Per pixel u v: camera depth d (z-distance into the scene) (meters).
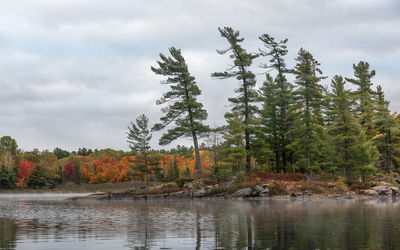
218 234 17.53
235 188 50.00
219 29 56.12
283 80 58.38
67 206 40.75
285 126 57.97
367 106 74.06
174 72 60.16
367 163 55.84
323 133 55.53
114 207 37.69
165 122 59.44
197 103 57.78
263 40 55.97
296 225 20.30
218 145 60.66
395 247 13.79
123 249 14.19
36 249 14.27
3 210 34.94
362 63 80.12
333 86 75.94
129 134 76.25
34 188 108.50
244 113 56.88
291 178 52.06
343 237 16.11
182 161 110.31
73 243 15.49
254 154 58.44
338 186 49.28
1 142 143.88
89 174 112.19
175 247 14.47
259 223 21.50
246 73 55.91
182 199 51.62
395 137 63.94
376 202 39.38
